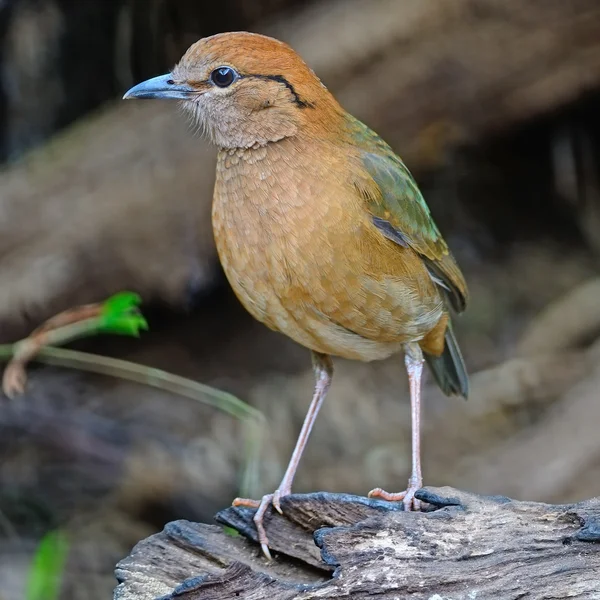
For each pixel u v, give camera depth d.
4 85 15.48
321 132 8.34
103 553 13.03
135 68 15.25
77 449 14.12
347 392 15.05
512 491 12.93
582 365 15.20
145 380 14.63
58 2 15.12
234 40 8.33
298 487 13.61
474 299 16.84
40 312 13.19
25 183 13.48
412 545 6.82
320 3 14.27
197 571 7.27
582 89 14.21
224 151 8.34
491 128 14.50
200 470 13.80
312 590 6.66
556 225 18.03
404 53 13.59
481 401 14.98
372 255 8.20
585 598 6.59
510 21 13.48
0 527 13.29
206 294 15.55
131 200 13.28
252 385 15.22
